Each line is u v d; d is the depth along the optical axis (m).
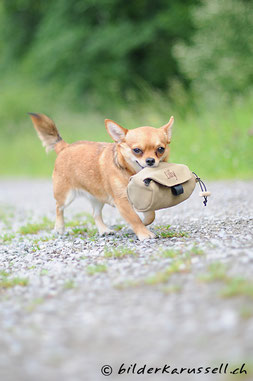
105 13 48.22
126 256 10.14
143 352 6.07
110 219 16.77
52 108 46.91
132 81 46.03
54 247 12.42
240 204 16.03
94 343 6.36
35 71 52.47
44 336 6.67
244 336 5.98
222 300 6.90
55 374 5.77
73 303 7.70
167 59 45.69
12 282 9.21
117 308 7.27
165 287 7.66
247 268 7.89
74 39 47.19
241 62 36.28
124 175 12.05
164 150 11.66
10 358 6.17
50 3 53.75
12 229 17.08
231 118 28.17
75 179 13.63
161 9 46.94
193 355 5.89
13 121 47.62
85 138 37.56
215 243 10.06
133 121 32.69
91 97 45.75
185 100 32.97
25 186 33.75
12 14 59.41
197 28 43.16
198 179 11.59
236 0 37.19
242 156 25.22
